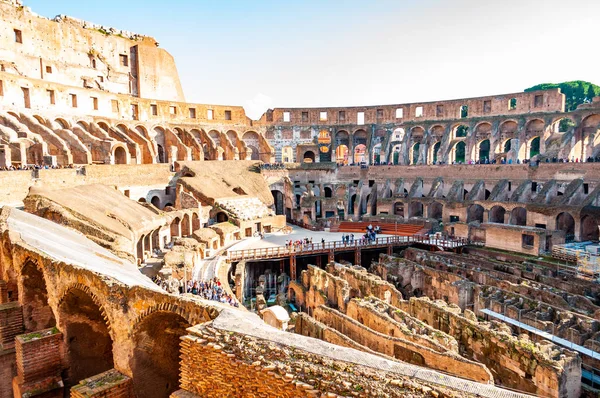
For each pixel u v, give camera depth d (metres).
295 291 42.53
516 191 58.59
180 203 57.31
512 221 56.47
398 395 11.54
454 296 35.62
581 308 31.72
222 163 71.62
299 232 61.97
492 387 11.89
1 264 24.91
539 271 40.78
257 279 47.72
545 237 46.31
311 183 76.88
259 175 72.19
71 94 60.25
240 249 49.22
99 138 59.31
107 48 74.94
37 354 19.95
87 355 21.72
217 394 14.39
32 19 62.41
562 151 60.56
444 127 76.75
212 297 30.84
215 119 82.38
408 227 61.38
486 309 32.12
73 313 20.86
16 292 24.17
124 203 44.81
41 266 20.91
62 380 20.56
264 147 82.25
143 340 18.44
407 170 72.88
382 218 65.50
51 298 20.78
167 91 82.94
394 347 23.11
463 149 103.00
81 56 70.38
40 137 47.81
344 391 11.98
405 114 81.94
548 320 29.17
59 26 66.81
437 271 38.44
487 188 64.44
